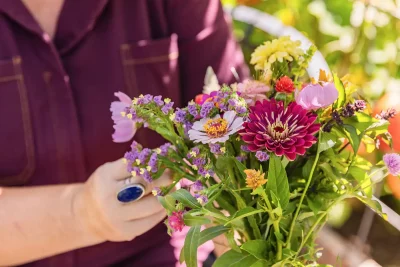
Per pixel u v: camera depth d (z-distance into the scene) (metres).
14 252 0.99
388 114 0.81
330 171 0.80
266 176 0.80
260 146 0.72
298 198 0.83
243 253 0.81
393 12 1.68
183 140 0.81
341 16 1.92
